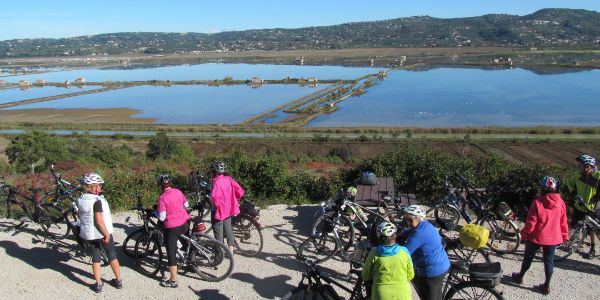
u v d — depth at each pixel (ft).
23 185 47.21
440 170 40.50
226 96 441.27
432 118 291.79
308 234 33.60
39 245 31.91
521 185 38.19
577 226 28.55
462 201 32.68
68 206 36.17
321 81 549.54
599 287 25.81
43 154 132.36
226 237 29.32
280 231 34.22
